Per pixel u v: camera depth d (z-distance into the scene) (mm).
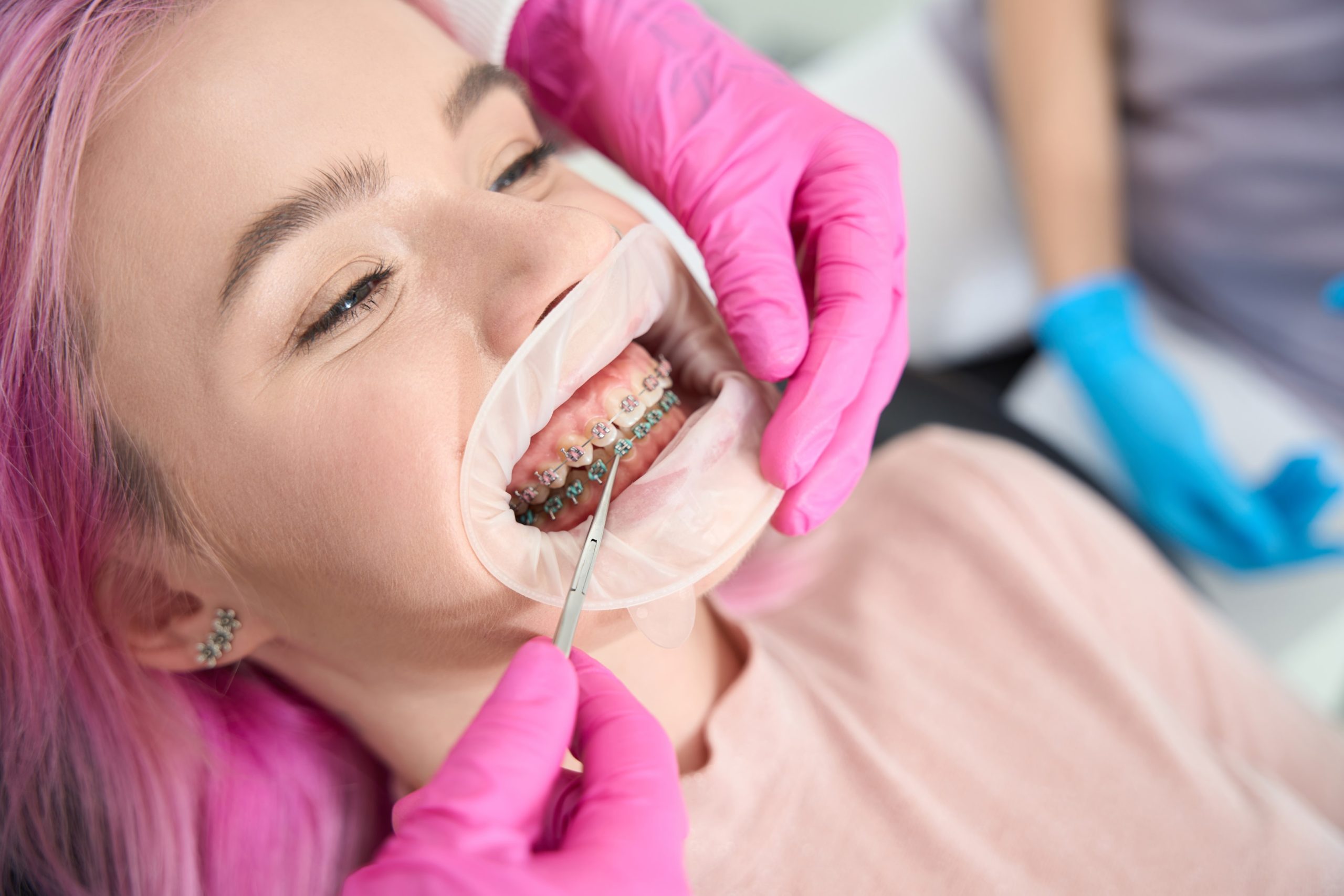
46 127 716
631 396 789
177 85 712
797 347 838
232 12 736
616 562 750
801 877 902
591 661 770
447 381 721
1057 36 1921
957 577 1200
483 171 809
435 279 731
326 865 1085
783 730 936
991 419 1651
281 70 720
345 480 726
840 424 901
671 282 828
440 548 733
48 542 829
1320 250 1827
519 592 747
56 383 751
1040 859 954
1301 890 933
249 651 904
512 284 706
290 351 716
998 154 2125
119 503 791
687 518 765
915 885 906
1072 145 1933
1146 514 1950
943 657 1127
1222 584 1837
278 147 699
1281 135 1796
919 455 1363
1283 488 1799
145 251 707
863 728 1017
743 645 984
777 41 2906
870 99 2201
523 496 791
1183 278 2062
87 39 713
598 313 735
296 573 789
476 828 641
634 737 722
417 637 805
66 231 712
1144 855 960
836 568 1278
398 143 731
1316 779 1206
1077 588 1263
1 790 979
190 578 833
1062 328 1954
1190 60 1864
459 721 917
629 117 1070
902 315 988
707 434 789
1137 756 1033
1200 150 1909
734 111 1032
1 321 751
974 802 986
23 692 896
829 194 973
